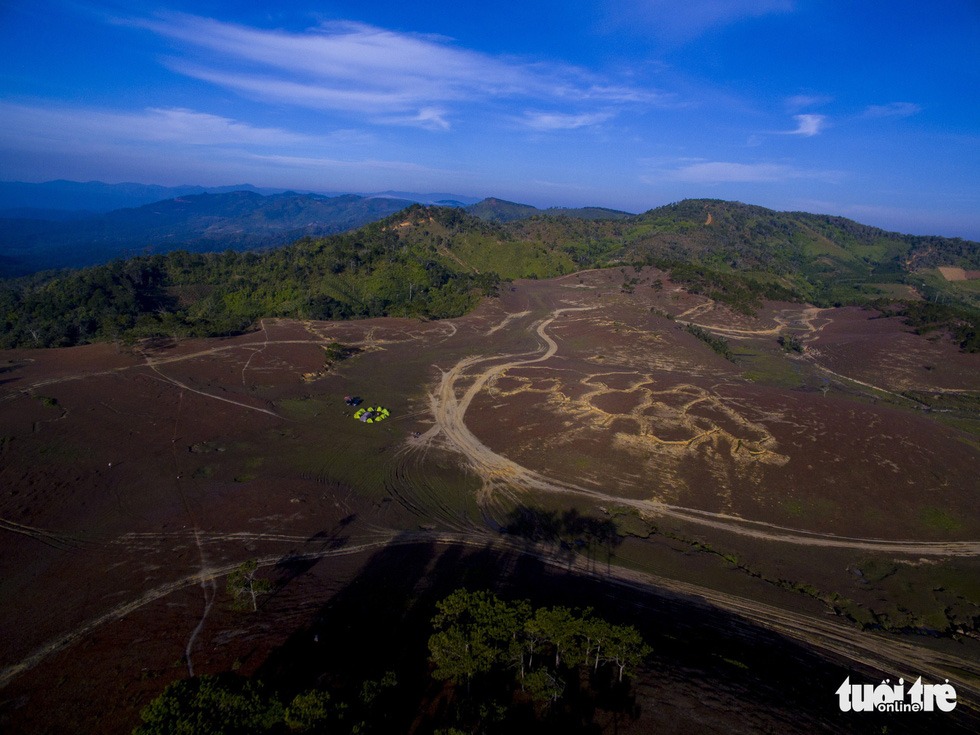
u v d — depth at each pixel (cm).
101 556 4388
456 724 2530
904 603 4359
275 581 4112
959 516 5362
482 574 4403
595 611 3869
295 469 6256
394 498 5778
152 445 6412
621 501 5738
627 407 7338
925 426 6794
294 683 2891
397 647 3294
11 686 3002
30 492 5200
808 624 4050
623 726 2623
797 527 5284
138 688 2930
